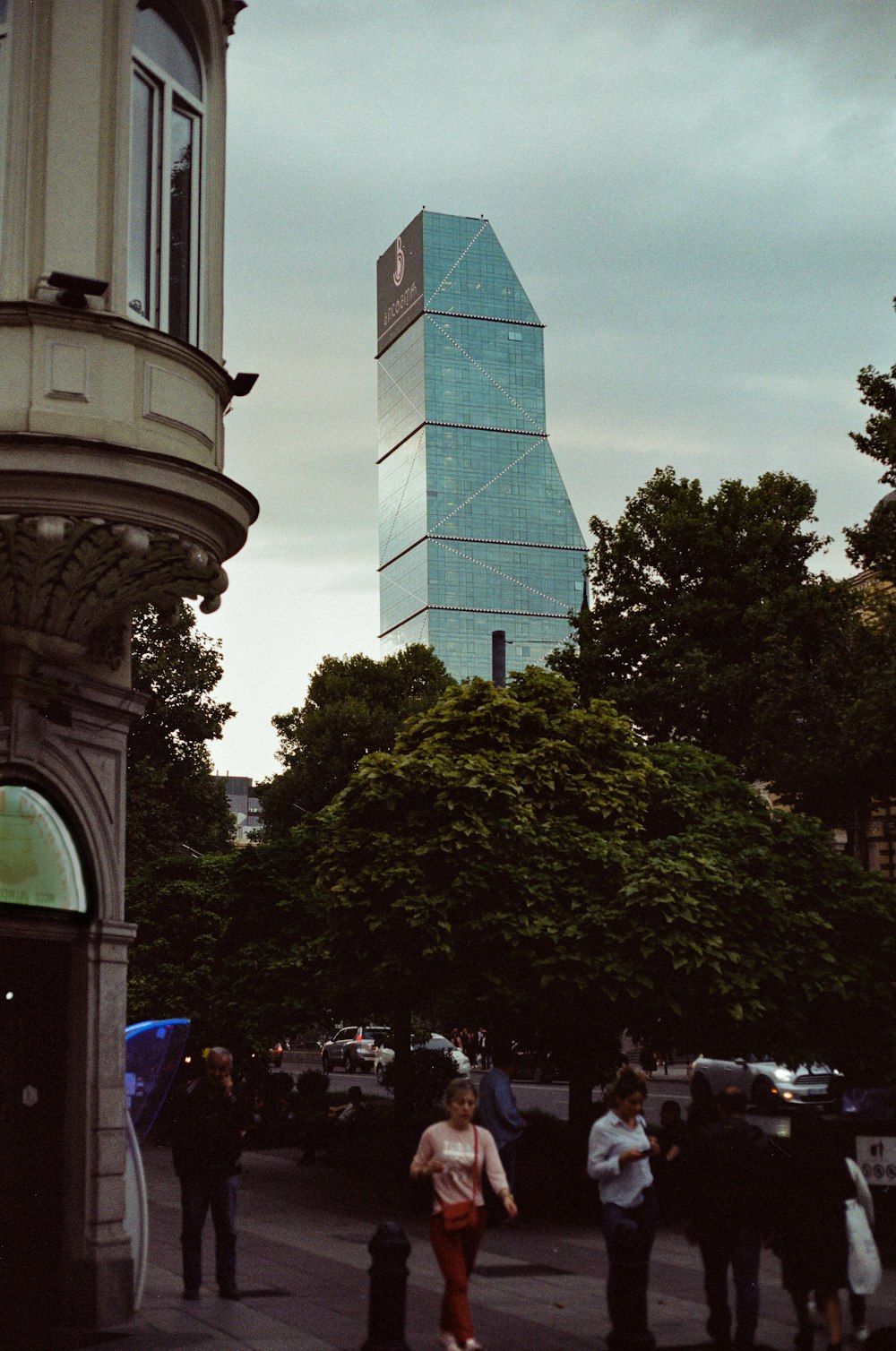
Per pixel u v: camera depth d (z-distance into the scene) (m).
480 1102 17.02
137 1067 12.81
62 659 10.61
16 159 10.05
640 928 16.55
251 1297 11.61
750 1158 9.57
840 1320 9.36
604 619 35.56
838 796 28.39
